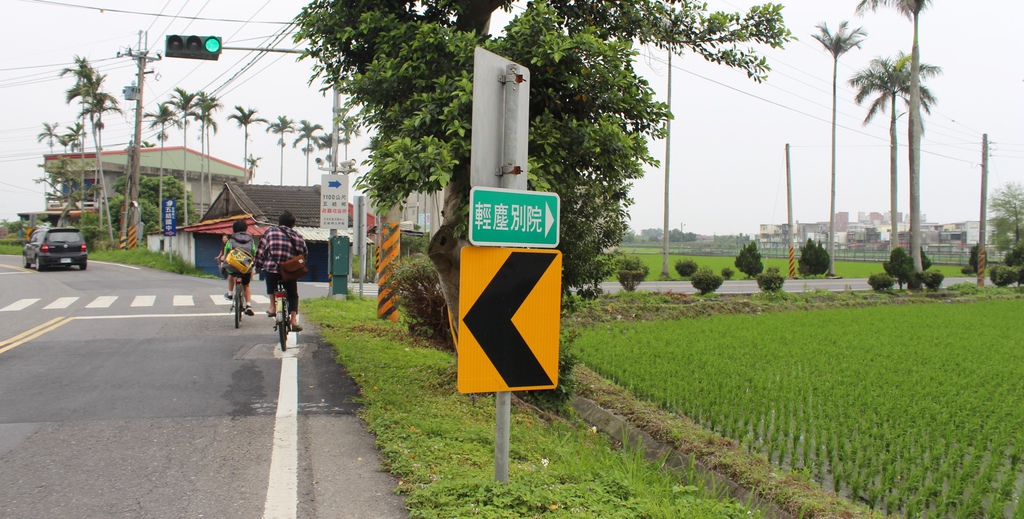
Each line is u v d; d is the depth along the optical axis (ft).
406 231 139.85
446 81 21.09
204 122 193.77
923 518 18.53
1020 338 53.11
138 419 21.03
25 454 17.89
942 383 34.22
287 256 31.30
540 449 19.71
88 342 33.99
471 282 13.55
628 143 21.11
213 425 20.52
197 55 44.19
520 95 14.24
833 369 37.06
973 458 21.45
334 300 53.31
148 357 30.30
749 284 129.49
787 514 17.80
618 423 26.73
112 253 128.67
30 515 14.25
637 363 37.29
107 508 14.66
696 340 47.06
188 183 234.79
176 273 96.53
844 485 20.48
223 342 34.09
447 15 25.05
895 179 149.69
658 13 25.64
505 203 13.64
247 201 123.13
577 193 25.64
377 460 17.70
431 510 14.08
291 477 16.46
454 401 23.84
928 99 144.56
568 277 26.84
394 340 35.58
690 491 16.57
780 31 25.16
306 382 25.93
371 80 22.54
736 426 25.86
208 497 15.28
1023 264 159.53
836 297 89.71
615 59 21.20
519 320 13.96
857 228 588.50
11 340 34.45
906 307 84.94
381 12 23.56
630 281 83.66
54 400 23.12
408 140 18.67
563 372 25.95
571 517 13.57
